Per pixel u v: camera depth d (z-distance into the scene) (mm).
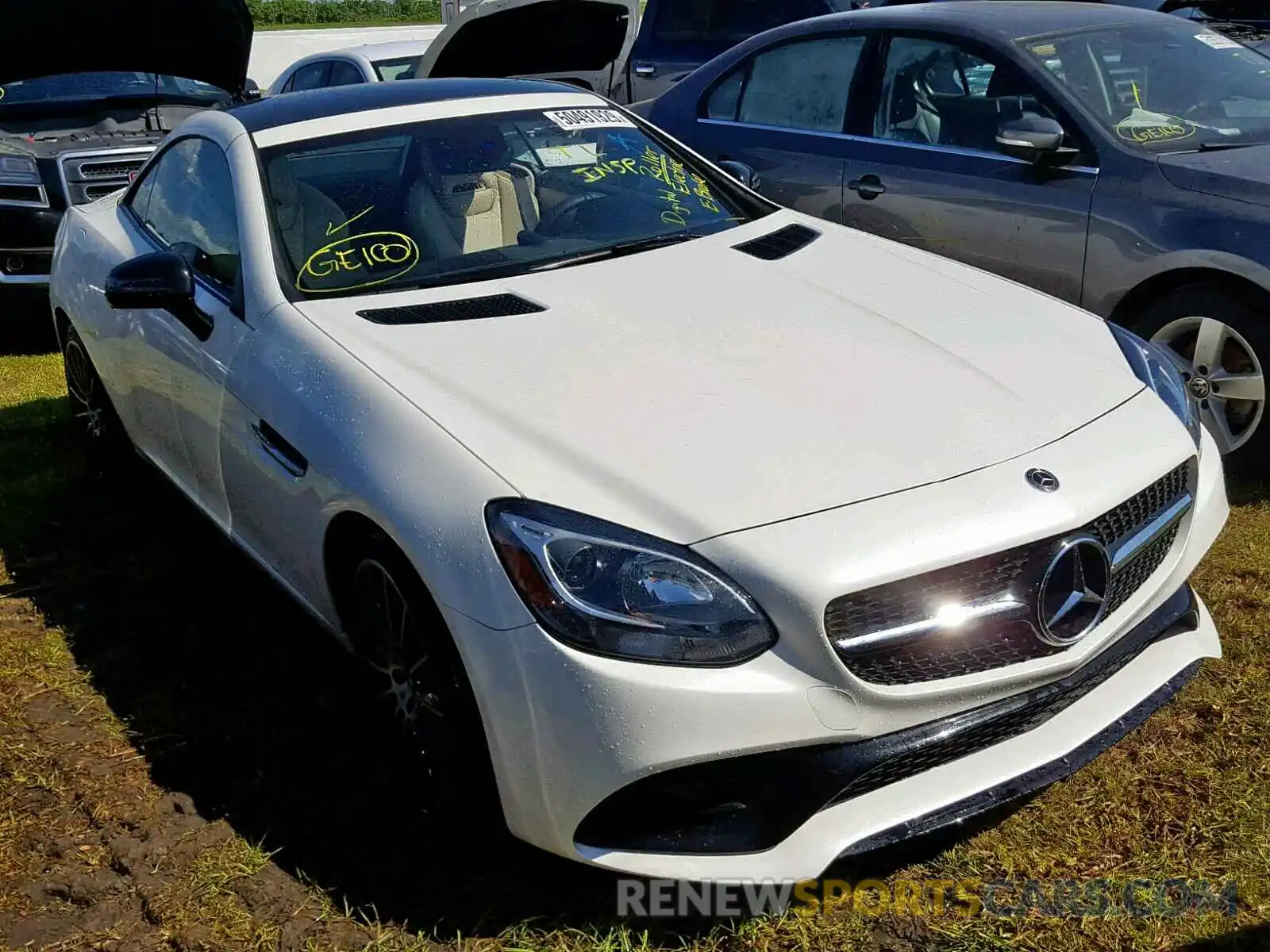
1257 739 2875
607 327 2920
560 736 2195
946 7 5301
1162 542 2703
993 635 2307
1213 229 4078
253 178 3436
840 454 2412
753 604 2189
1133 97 4641
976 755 2389
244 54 7582
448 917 2436
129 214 4387
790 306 3068
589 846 2268
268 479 2992
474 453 2422
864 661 2215
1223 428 4219
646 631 2164
